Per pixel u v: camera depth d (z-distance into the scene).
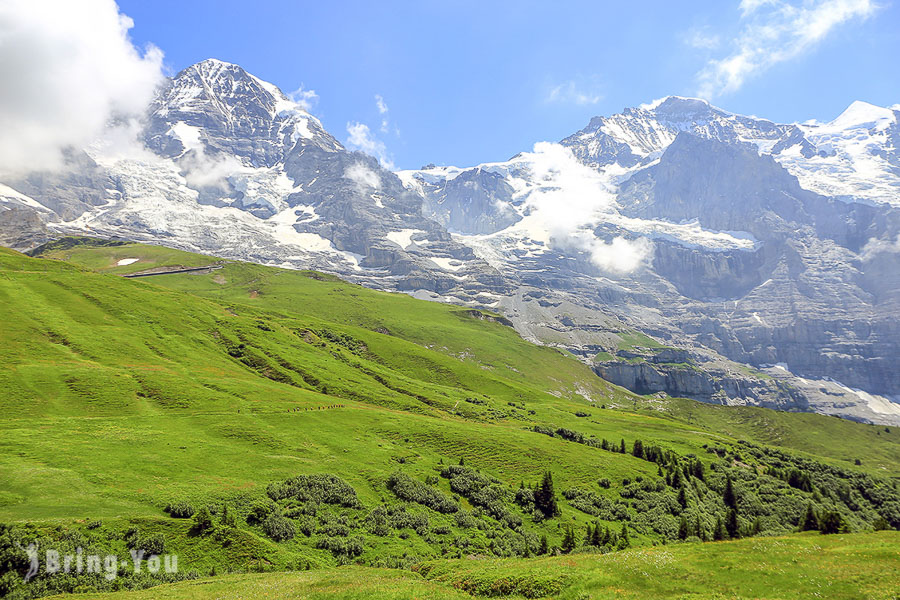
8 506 69.62
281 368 197.38
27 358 141.75
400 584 49.69
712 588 44.38
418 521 94.88
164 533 68.25
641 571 48.38
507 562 58.94
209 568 64.25
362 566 69.81
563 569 50.62
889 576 44.47
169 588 52.28
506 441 153.88
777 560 49.97
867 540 56.09
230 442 112.88
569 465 147.00
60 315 182.25
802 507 161.50
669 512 133.75
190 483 87.44
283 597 46.38
